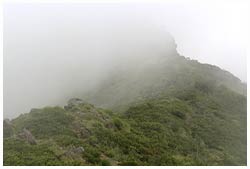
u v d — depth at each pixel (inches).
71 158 947.3
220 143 1510.8
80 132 1162.0
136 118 1568.7
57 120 1227.9
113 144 1129.4
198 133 1574.8
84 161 948.0
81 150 992.2
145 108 1723.7
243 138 1595.7
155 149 1199.6
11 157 898.1
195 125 1653.5
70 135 1128.2
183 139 1428.4
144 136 1309.1
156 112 1652.3
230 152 1443.2
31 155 924.0
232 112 1937.7
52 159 908.6
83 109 1371.8
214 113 1847.9
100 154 1016.2
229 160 1326.3
